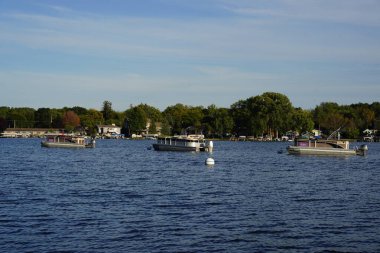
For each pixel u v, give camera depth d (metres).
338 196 51.94
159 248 30.81
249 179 68.88
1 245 31.02
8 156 121.00
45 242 31.77
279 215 40.78
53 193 51.81
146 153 142.50
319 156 130.00
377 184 64.00
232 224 37.25
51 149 161.75
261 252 30.30
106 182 63.22
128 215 40.06
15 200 46.72
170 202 46.62
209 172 80.19
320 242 32.59
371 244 32.25
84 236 33.28
